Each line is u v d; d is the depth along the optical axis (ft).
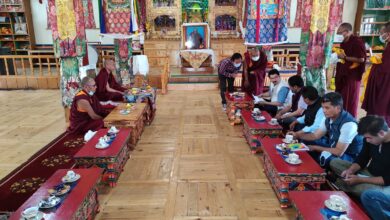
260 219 7.54
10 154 11.45
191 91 22.71
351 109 12.23
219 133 13.74
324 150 8.68
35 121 15.69
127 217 7.64
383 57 9.84
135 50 29.94
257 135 11.19
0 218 6.93
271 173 8.98
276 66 20.72
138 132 12.80
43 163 9.96
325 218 5.65
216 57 28.91
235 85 21.13
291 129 11.36
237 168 10.27
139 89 16.22
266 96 16.07
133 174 9.87
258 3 12.87
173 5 29.60
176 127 14.62
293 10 30.25
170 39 29.68
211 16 29.73
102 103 14.74
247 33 13.38
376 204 6.29
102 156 8.72
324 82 12.05
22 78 23.79
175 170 10.16
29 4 32.04
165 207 8.07
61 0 12.71
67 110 14.21
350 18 30.22
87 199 6.93
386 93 9.78
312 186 7.68
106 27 16.96
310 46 11.63
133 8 17.11
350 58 11.57
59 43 13.15
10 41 32.76
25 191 8.28
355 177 7.09
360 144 8.40
